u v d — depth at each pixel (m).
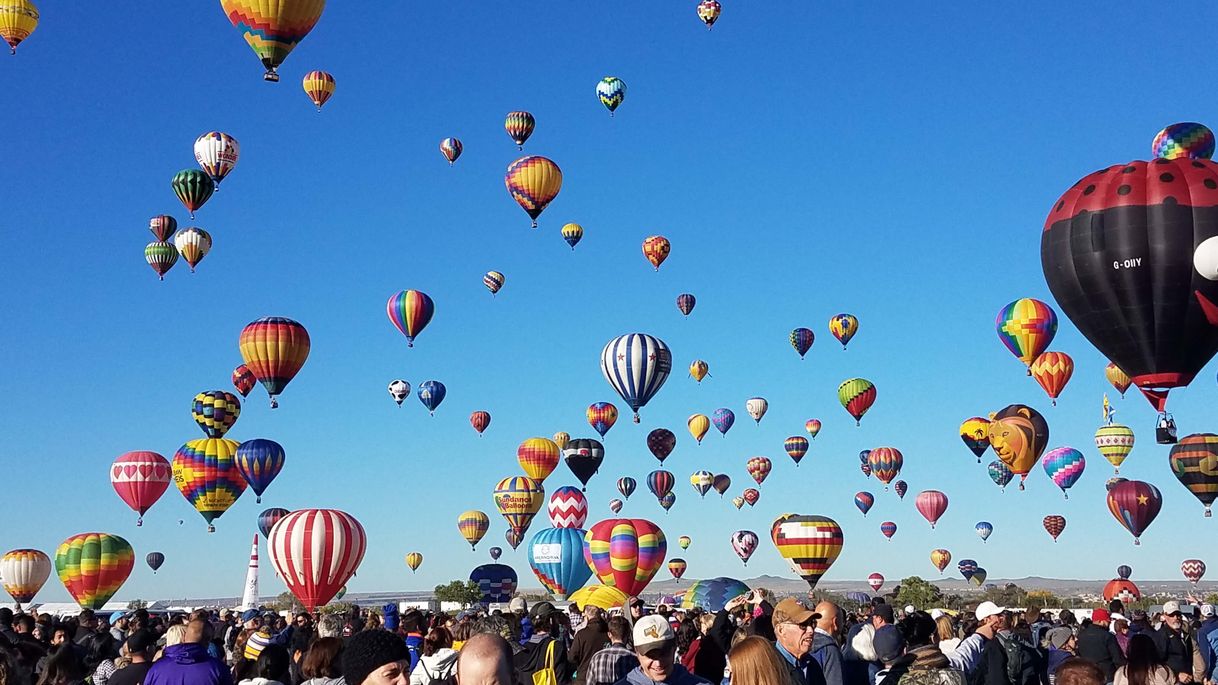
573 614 25.17
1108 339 22.55
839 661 8.07
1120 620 17.95
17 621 13.03
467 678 4.54
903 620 9.38
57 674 8.37
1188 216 21.56
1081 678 6.30
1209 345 22.05
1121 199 22.03
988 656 10.54
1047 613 25.66
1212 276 21.34
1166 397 22.45
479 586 55.09
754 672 5.32
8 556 44.06
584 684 9.76
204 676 7.79
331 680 7.32
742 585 27.19
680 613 18.61
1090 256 22.17
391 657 5.31
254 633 12.26
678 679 6.95
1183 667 16.39
